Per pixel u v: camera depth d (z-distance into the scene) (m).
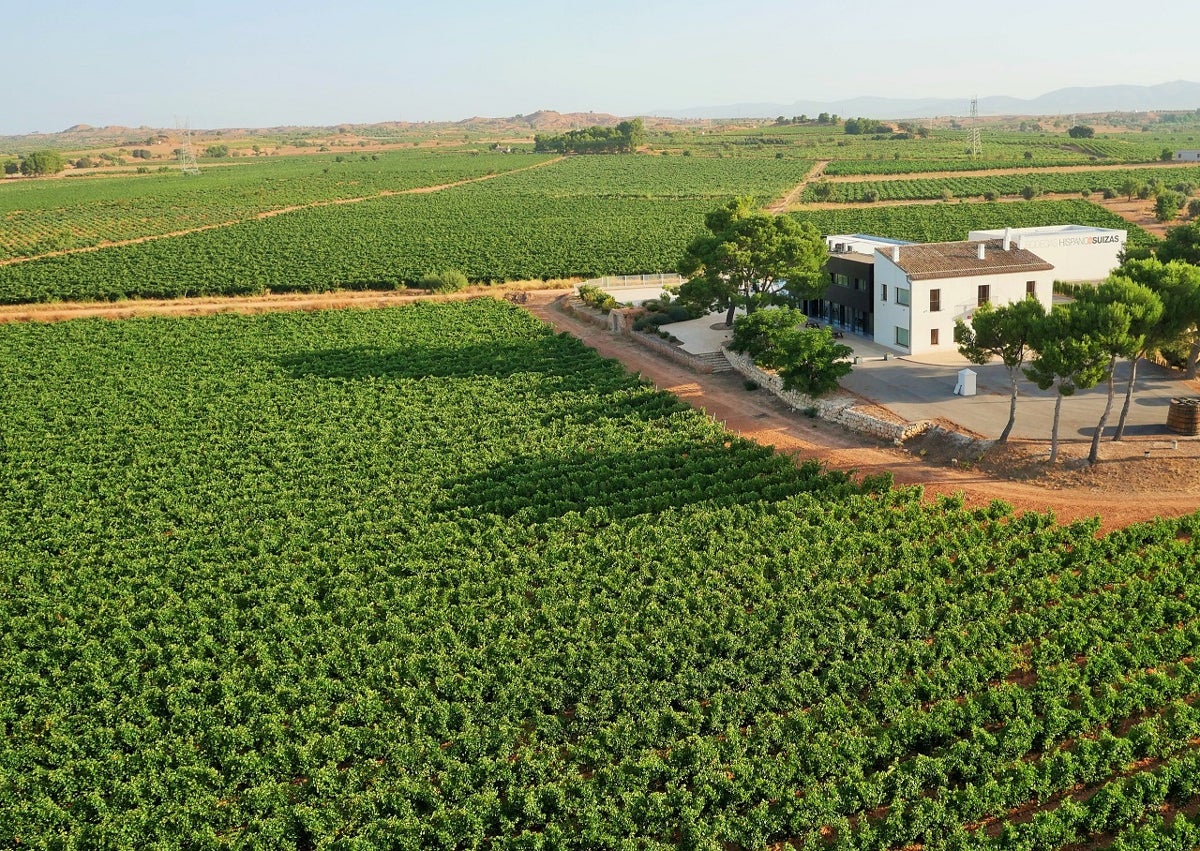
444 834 28.69
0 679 37.88
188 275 127.88
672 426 63.78
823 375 64.75
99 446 63.78
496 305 108.94
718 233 88.94
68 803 31.80
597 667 35.78
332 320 102.31
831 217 167.25
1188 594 38.47
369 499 53.56
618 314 96.25
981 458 55.09
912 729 31.56
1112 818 28.58
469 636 39.50
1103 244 99.06
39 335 97.19
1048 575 42.03
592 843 28.56
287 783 31.39
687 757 31.17
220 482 57.06
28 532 51.25
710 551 44.41
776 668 35.91
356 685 36.31
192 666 37.41
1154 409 60.19
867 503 48.81
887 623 38.12
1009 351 53.75
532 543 47.84
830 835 29.72
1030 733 31.22
